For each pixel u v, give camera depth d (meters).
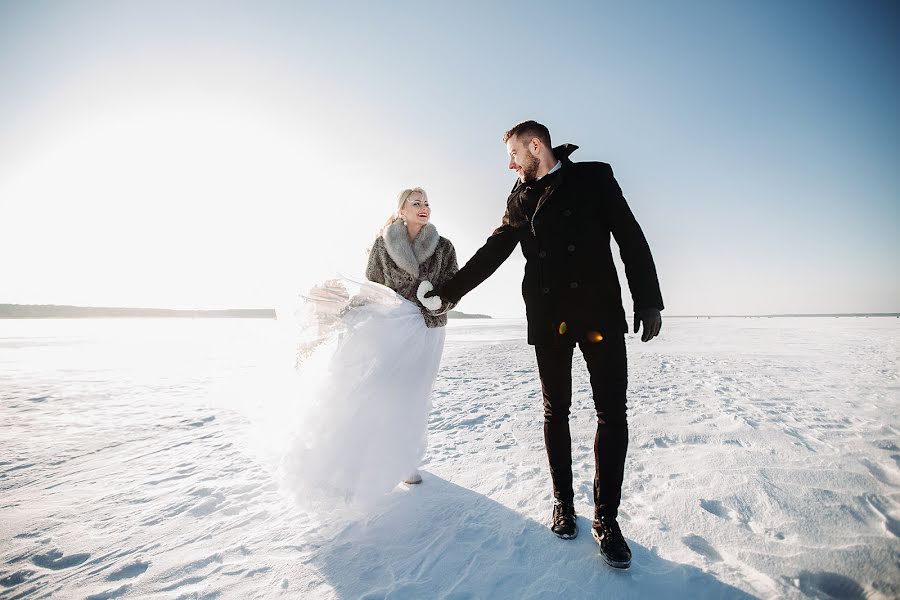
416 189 2.35
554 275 1.73
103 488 2.48
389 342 2.02
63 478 2.67
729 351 10.59
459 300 2.11
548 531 1.72
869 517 1.74
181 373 8.16
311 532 1.83
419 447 2.12
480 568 1.49
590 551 1.55
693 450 2.70
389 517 1.93
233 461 2.92
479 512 1.93
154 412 4.71
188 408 4.89
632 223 1.64
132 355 12.09
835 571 1.38
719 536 1.63
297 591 1.42
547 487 2.19
